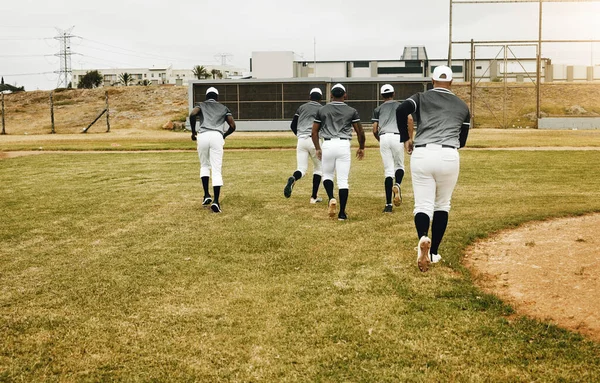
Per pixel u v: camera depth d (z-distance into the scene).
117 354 3.40
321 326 3.76
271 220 7.14
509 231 6.37
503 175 12.18
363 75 62.28
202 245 5.87
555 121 39.16
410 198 9.05
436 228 5.04
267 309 4.07
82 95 56.62
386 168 7.88
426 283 4.54
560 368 3.12
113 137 33.16
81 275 4.87
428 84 37.72
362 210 7.87
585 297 4.10
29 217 7.39
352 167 13.84
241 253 5.55
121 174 12.33
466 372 3.12
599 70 62.97
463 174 12.37
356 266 5.05
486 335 3.57
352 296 4.29
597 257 5.07
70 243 6.00
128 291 4.46
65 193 9.48
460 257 5.32
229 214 7.57
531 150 19.12
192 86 39.97
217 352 3.42
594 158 15.99
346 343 3.51
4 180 11.27
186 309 4.08
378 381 3.05
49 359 3.33
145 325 3.80
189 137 32.69
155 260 5.32
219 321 3.87
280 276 4.81
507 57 39.75
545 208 7.79
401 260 5.18
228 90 38.97
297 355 3.37
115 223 7.01
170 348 3.47
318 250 5.61
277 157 16.97
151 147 21.69
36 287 4.56
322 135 7.30
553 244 5.65
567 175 12.16
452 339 3.53
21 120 48.69
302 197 9.07
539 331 3.58
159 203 8.48
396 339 3.54
